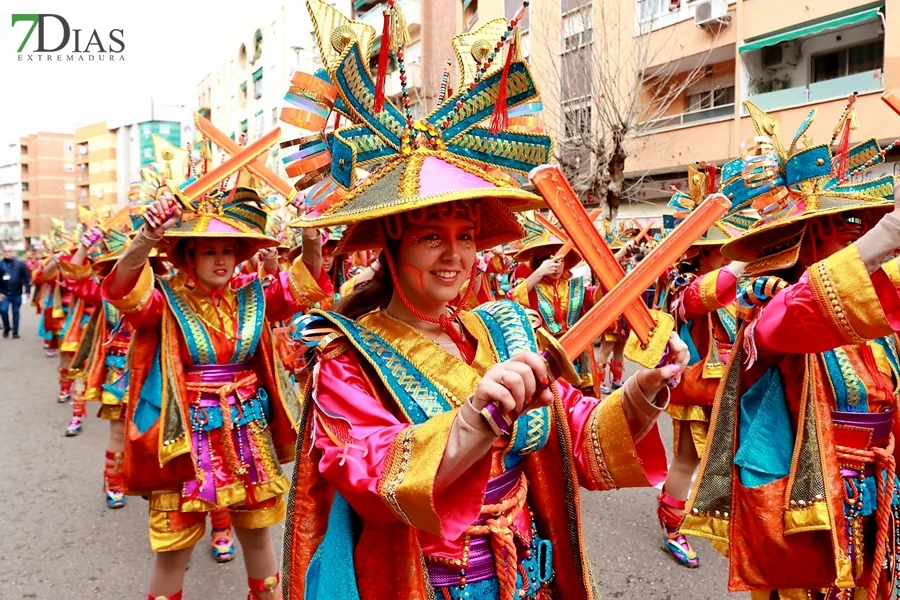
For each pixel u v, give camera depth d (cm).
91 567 374
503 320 161
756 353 205
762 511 222
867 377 228
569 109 1255
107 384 458
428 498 113
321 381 144
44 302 1155
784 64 1316
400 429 129
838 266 157
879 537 220
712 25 1329
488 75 160
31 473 537
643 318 141
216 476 279
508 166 165
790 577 220
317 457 156
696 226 139
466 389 140
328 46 161
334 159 151
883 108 1151
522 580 153
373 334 148
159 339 293
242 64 2672
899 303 154
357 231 165
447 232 147
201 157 341
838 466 218
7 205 7325
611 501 457
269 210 332
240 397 289
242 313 299
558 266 468
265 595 294
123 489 280
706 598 327
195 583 356
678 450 366
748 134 1327
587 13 1219
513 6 1396
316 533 155
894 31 1114
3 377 980
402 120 157
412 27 1633
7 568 372
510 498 153
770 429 229
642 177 1380
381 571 141
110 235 475
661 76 1409
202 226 286
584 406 167
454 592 145
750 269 250
